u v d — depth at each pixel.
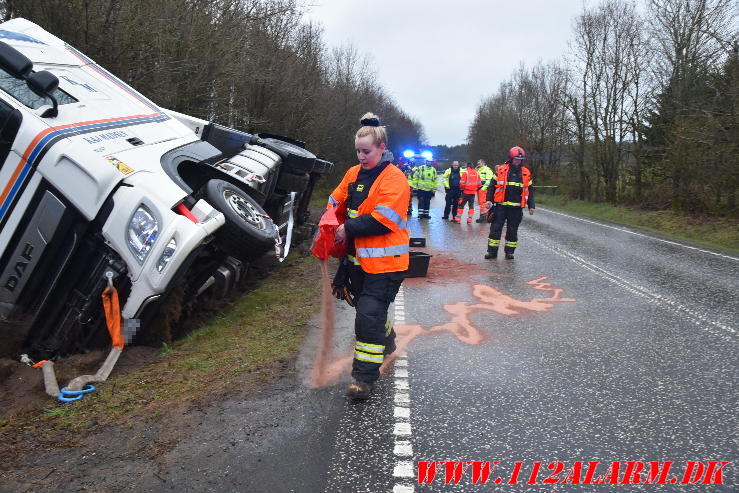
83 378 4.23
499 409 3.83
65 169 4.55
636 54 22.11
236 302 6.64
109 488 2.95
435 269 8.81
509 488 2.93
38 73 4.71
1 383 4.30
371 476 3.03
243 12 13.86
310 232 11.20
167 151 5.57
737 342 5.20
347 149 31.30
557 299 6.87
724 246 12.66
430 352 4.96
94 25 9.45
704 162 15.64
